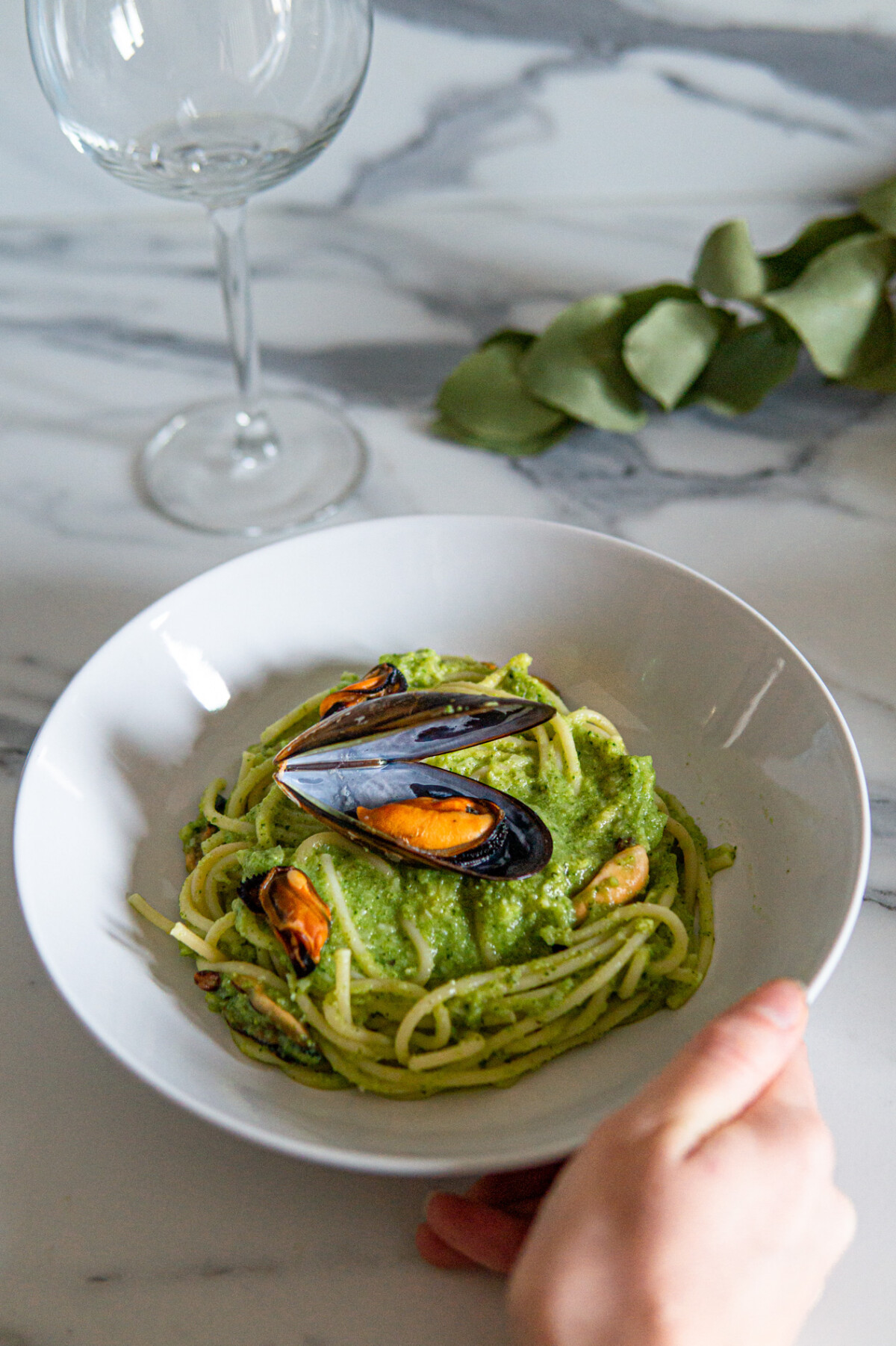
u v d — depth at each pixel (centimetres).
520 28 61
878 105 62
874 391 60
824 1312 39
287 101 50
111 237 68
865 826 40
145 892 44
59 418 62
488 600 49
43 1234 41
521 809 43
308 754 43
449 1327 39
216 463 59
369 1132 39
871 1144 41
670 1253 35
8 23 61
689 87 62
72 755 44
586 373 58
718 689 46
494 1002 41
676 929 42
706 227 66
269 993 42
